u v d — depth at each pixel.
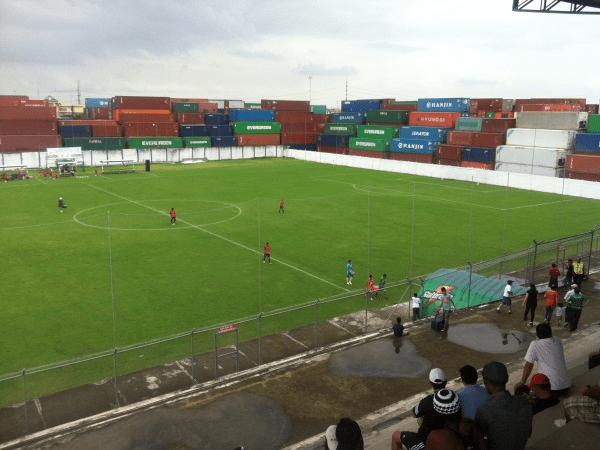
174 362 20.89
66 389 19.22
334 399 16.02
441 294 23.81
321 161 109.50
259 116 122.88
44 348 23.69
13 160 90.94
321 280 33.53
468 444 6.10
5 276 33.91
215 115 119.38
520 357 18.44
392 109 118.75
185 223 49.72
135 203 59.78
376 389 16.56
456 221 50.78
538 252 31.11
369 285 30.31
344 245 42.06
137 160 105.31
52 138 97.12
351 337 23.50
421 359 18.52
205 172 90.75
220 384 17.69
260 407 15.65
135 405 16.59
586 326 20.62
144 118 111.31
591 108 101.50
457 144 89.12
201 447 13.80
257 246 41.72
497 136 81.88
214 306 28.84
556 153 72.12
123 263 36.88
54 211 55.00
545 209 56.78
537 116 79.56
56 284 32.38
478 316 22.38
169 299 29.91
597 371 8.64
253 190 70.19
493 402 6.07
